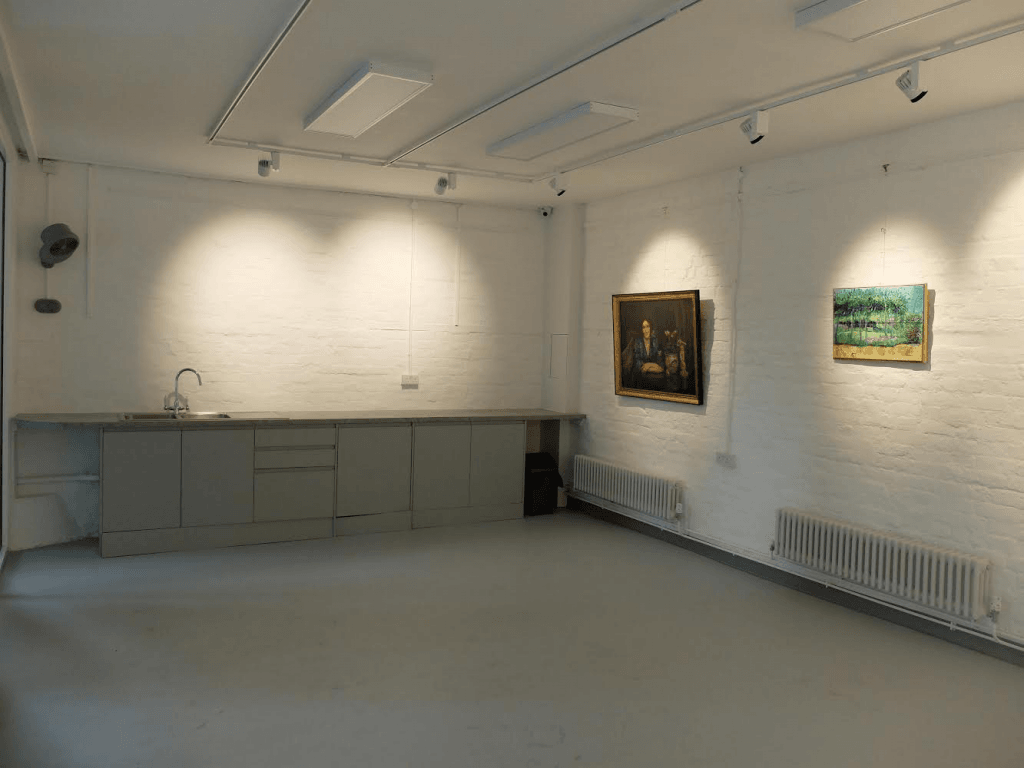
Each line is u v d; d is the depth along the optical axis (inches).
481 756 121.2
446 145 212.1
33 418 220.1
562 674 152.9
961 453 175.5
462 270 299.0
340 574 212.7
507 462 283.1
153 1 124.4
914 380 184.9
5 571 206.1
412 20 129.3
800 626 183.9
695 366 242.7
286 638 166.6
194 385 257.9
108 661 152.0
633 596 202.2
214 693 139.9
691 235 249.0
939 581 174.1
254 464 239.3
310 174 249.9
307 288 273.1
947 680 155.6
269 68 153.0
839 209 201.9
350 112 172.2
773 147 205.8
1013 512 165.9
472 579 212.1
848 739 130.5
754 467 226.5
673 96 165.8
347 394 281.3
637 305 265.0
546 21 129.0
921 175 183.0
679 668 157.6
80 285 240.4
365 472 257.3
